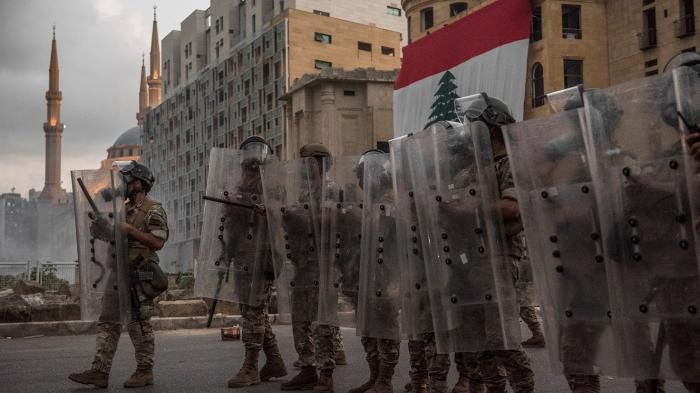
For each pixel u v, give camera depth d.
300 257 6.11
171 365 8.12
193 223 77.81
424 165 4.30
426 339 4.80
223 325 13.59
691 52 3.65
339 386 6.60
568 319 3.64
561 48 33.09
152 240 6.52
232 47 73.31
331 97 53.84
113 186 6.46
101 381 6.44
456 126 4.21
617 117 3.47
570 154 3.66
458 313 4.08
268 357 6.89
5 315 12.34
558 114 3.70
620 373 3.46
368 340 5.96
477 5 40.31
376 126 53.75
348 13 68.00
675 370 3.29
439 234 4.19
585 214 3.61
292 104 58.16
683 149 3.26
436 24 42.44
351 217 5.80
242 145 6.49
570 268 3.64
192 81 80.19
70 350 9.77
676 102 3.28
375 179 5.32
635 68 31.89
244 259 6.43
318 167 6.13
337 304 5.80
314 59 61.94
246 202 6.45
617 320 3.45
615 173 3.47
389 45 66.19
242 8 73.00
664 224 3.32
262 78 64.38
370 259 5.29
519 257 4.22
